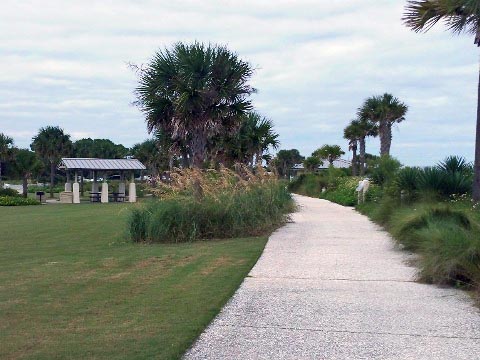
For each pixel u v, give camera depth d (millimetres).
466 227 11141
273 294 8461
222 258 11773
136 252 13102
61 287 9078
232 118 21578
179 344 6020
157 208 15547
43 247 15266
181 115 20469
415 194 18312
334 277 9727
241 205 16094
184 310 7453
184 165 25094
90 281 9555
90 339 6219
